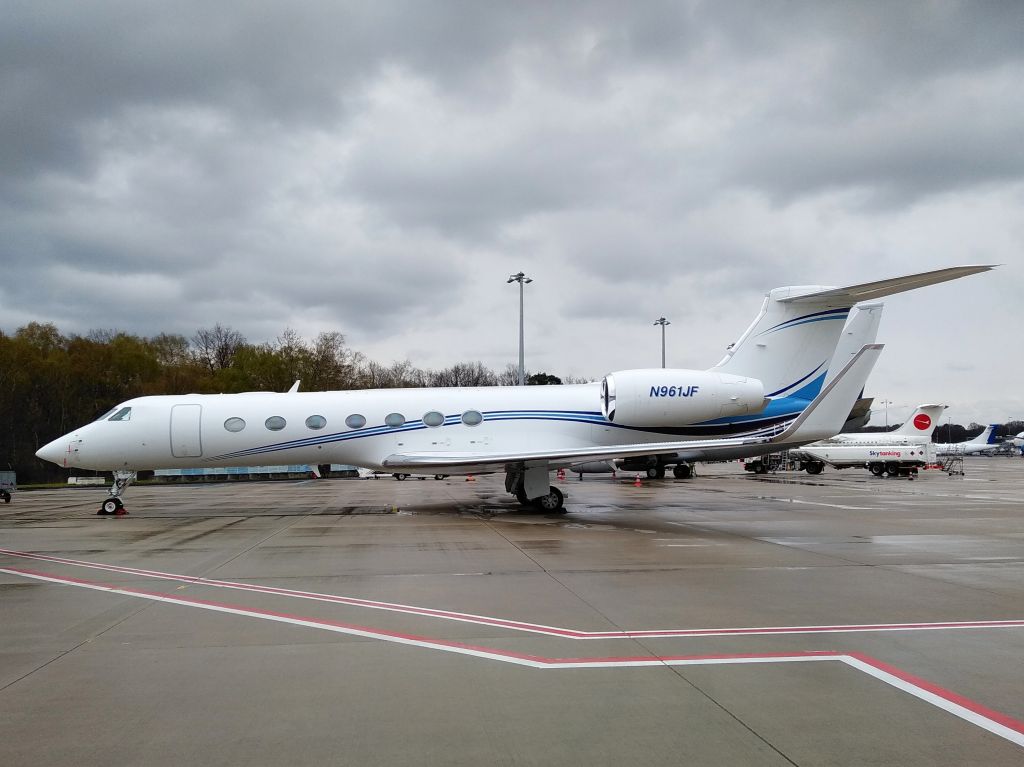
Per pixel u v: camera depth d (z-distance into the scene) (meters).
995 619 6.77
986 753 3.84
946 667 5.30
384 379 84.56
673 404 16.95
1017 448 130.88
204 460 17.58
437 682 5.00
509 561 10.20
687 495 23.64
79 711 4.50
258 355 60.41
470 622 6.67
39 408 53.62
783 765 3.70
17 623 6.77
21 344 53.50
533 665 5.37
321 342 63.62
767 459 44.09
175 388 59.72
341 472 50.28
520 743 3.98
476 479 41.03
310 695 4.75
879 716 4.36
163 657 5.64
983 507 18.92
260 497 25.27
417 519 16.20
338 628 6.49
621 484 31.00
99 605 7.52
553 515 16.97
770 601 7.54
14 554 11.22
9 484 36.00
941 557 10.52
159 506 21.34
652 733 4.11
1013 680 5.02
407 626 6.54
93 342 57.09
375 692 4.80
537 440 17.47
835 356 20.36
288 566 9.88
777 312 17.89
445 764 3.73
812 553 10.91
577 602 7.50
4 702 4.68
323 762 3.77
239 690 4.86
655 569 9.52
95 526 15.50
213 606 7.43
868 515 16.75
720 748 3.91
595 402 17.94
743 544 11.89
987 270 13.69
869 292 16.69
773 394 17.86
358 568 9.67
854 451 39.19
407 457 16.72
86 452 17.22
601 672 5.20
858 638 6.09
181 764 3.75
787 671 5.21
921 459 38.59
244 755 3.86
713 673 5.17
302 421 17.39
